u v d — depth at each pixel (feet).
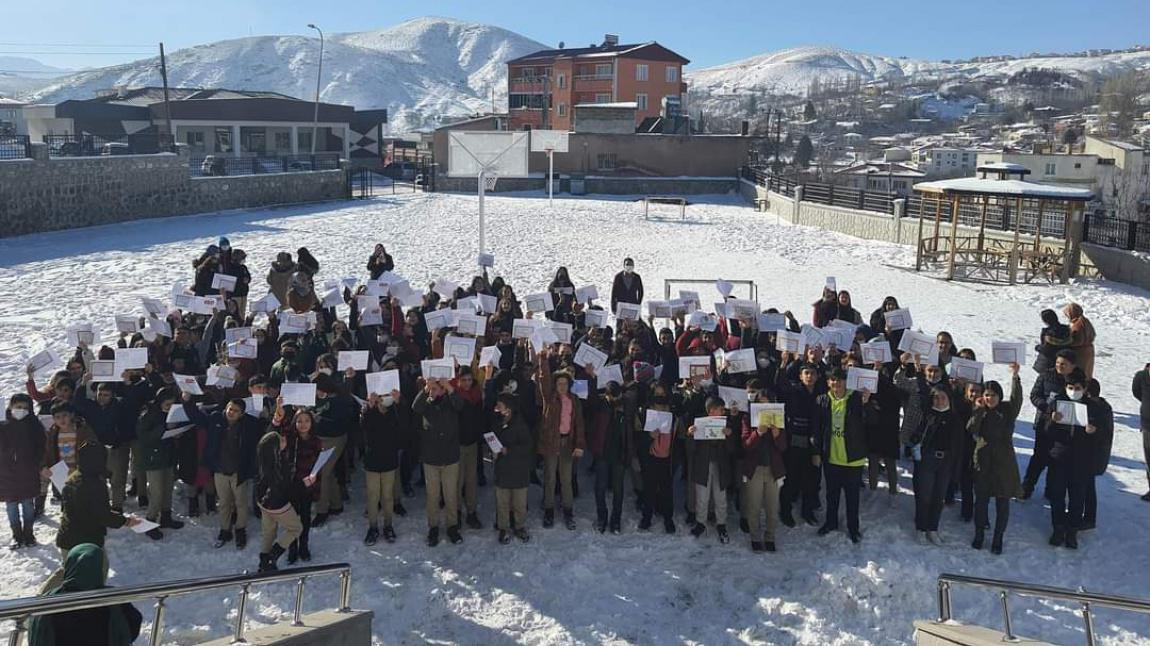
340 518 33.58
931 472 31.09
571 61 265.54
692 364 33.96
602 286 77.15
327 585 29.04
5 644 23.41
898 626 27.30
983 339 57.31
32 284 72.54
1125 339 58.54
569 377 32.63
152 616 26.99
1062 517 31.01
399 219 123.65
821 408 31.89
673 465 34.14
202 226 110.32
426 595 28.73
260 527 32.55
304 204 142.31
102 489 25.63
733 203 160.45
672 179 174.60
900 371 34.22
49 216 99.35
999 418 30.50
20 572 28.96
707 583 29.73
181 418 31.12
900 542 31.60
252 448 30.71
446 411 31.30
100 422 31.60
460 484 33.14
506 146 102.47
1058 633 26.71
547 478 32.89
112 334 57.41
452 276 80.74
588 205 147.95
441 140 179.01
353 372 33.81
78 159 102.83
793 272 83.66
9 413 29.73
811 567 30.27
